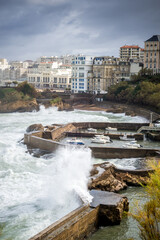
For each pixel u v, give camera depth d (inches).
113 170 2593.5
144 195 2215.8
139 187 2418.8
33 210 1886.1
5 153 3299.7
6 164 2915.8
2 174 2591.0
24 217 1796.3
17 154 3277.6
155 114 6127.0
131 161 3075.8
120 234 1681.8
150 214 1188.5
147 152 3221.0
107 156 3250.5
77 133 4532.5
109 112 7765.8
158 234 1161.4
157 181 1203.9
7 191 2208.4
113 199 1847.9
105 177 2338.8
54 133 4207.7
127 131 5029.5
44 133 4074.8
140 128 4810.5
